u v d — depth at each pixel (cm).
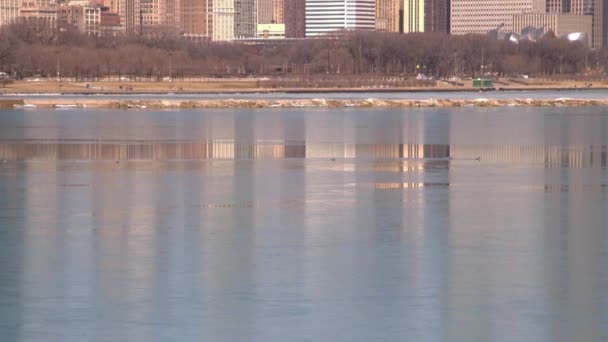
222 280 12988
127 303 11931
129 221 17475
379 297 12162
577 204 19450
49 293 12362
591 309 11644
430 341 10619
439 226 16900
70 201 19938
